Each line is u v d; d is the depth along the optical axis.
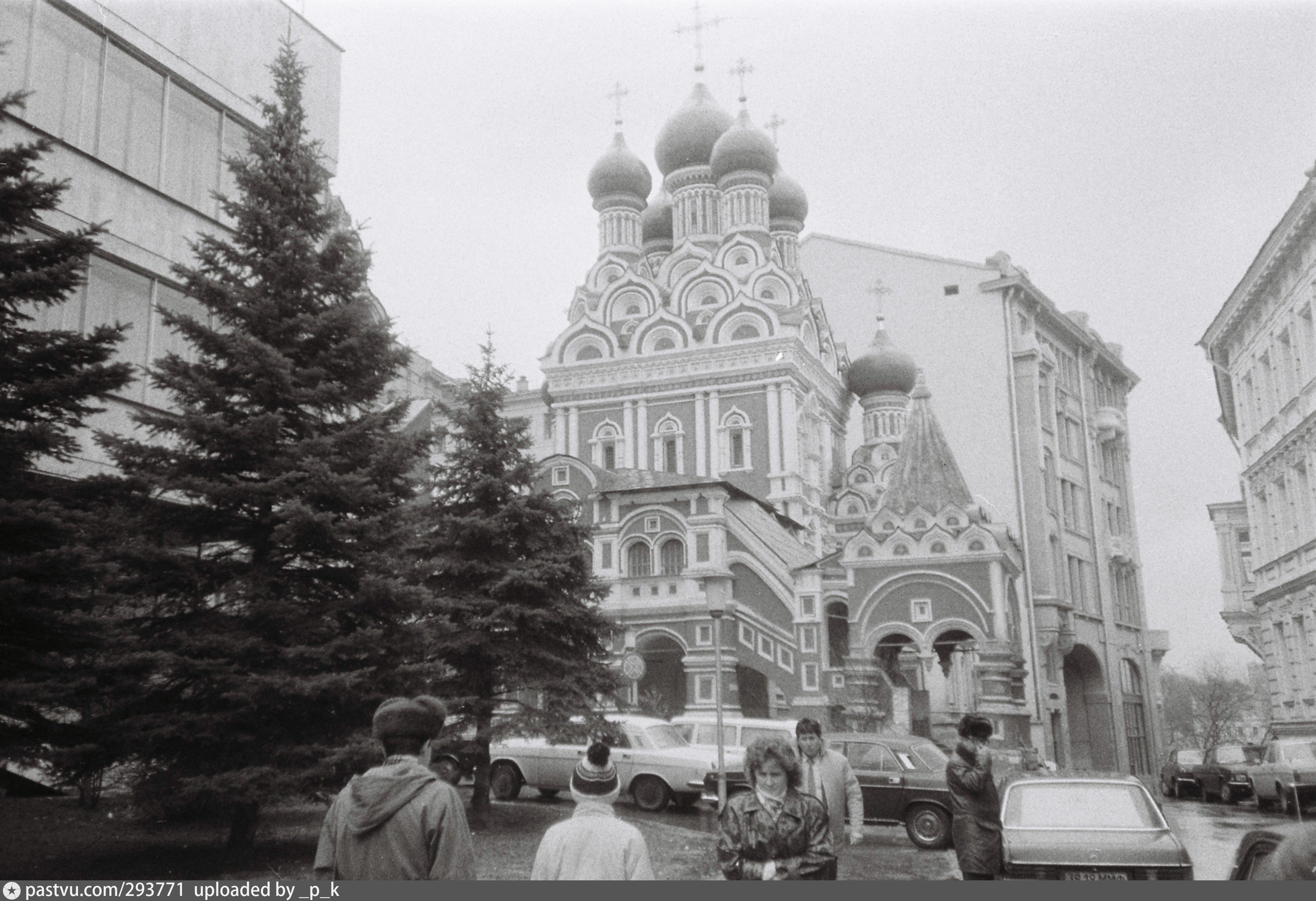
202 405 15.70
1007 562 37.38
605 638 22.70
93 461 21.42
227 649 14.27
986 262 61.19
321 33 30.33
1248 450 37.97
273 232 16.47
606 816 6.15
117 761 14.38
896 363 60.97
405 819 5.58
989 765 10.30
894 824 20.08
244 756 14.57
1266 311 34.44
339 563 16.34
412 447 16.30
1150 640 68.62
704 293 56.81
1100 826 11.82
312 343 16.16
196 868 14.47
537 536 21.53
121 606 15.74
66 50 22.64
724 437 53.19
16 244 13.31
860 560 37.91
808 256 66.94
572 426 55.84
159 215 24.58
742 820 6.95
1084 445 64.94
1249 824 24.41
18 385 13.32
